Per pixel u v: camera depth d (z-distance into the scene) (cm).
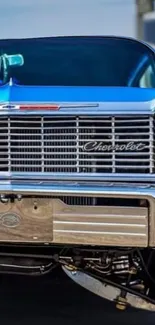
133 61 498
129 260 434
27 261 443
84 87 419
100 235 402
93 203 406
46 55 511
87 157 402
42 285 661
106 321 526
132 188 396
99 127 400
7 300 597
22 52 515
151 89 411
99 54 507
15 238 411
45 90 411
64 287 650
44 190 402
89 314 546
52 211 406
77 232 404
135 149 399
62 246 422
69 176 402
